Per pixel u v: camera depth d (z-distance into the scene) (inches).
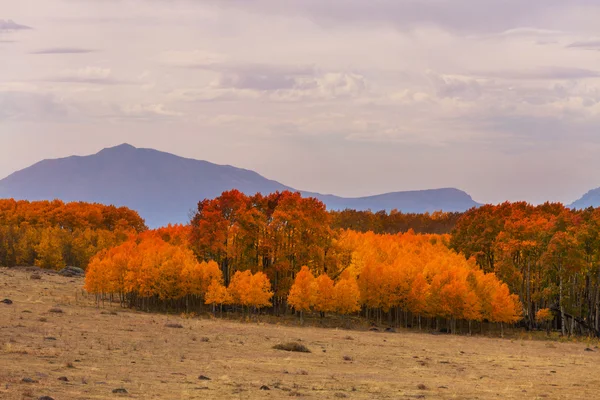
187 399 1400.1
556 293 4626.0
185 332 3051.2
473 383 1988.2
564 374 2354.8
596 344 4018.2
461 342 3730.3
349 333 3863.2
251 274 4441.4
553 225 4751.5
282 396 1512.1
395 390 1727.4
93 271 4547.2
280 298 4835.1
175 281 4505.4
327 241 4923.7
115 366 1840.6
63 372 1649.9
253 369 2012.8
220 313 4510.3
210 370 1920.5
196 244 4940.9
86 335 2608.3
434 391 1745.8
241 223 4832.7
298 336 3329.2
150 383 1587.1
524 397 1731.1
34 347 2102.6
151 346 2421.3
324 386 1724.9
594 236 4441.4
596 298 4539.9
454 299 4453.7
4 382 1416.1
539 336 4488.2
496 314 4384.8
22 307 3592.5
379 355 2694.4
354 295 4431.6
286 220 4817.9
